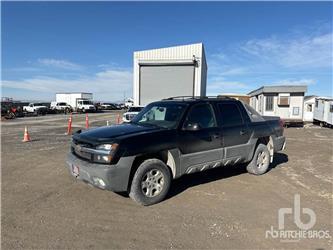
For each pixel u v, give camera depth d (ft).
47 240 10.87
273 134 21.35
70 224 12.26
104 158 13.56
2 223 12.35
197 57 53.31
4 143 36.01
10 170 21.56
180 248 10.33
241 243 10.69
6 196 15.74
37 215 13.19
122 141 13.76
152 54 55.06
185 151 15.85
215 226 12.09
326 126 71.15
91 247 10.37
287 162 24.93
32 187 17.31
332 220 12.69
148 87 55.72
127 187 13.98
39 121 83.76
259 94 75.15
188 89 54.19
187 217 13.00
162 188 14.90
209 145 16.97
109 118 100.37
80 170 14.48
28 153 28.71
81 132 16.52
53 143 36.01
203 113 17.38
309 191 16.65
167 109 17.40
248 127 19.34
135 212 13.57
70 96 177.99
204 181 18.65
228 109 18.83
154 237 11.13
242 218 12.87
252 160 19.88
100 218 12.87
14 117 101.81
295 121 67.62
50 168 22.20
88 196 15.72
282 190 16.81
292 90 67.31
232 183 18.22
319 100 76.74
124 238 11.05
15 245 10.48
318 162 24.97
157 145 14.70
